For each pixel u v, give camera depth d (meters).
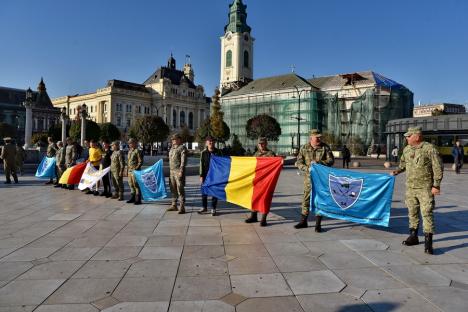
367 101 64.25
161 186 9.46
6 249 5.48
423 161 5.53
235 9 102.62
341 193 6.66
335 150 61.91
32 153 26.05
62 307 3.57
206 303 3.67
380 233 6.60
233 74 102.25
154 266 4.74
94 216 8.09
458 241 6.05
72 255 5.19
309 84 70.94
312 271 4.58
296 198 11.17
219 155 8.65
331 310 3.55
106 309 3.53
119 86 99.44
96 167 12.34
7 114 82.69
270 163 7.33
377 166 31.66
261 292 3.94
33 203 9.88
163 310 3.52
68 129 51.94
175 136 8.59
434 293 3.94
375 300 3.76
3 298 3.76
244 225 7.25
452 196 11.63
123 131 97.94
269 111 74.38
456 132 34.72
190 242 5.92
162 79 103.88
